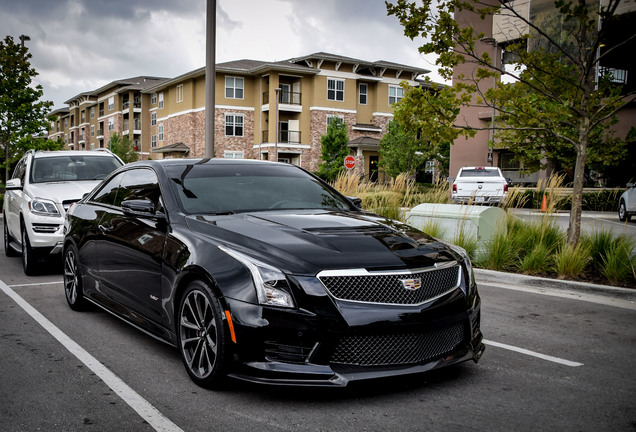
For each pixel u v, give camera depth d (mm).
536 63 8891
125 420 3303
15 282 7918
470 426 3236
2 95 25125
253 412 3414
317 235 3936
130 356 4543
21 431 3152
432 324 3596
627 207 16922
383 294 3535
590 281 7348
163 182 4895
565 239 8805
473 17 28781
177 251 4121
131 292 4859
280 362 3420
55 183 8984
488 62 9016
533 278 7586
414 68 53062
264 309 3432
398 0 9047
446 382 3975
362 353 3475
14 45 25203
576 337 5184
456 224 9008
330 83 50312
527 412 3449
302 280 3449
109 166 9820
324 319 3389
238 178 5129
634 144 23938
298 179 5445
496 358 4547
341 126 46125
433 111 9234
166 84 54406
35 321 5703
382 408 3488
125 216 5160
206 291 3721
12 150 25531
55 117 26406
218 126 49531
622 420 3342
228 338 3537
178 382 3936
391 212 11023
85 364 4332
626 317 5930
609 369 4289
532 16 25016
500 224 9008
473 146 32188
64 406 3510
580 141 8367
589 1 18844
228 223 4191
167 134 56719
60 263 8578
